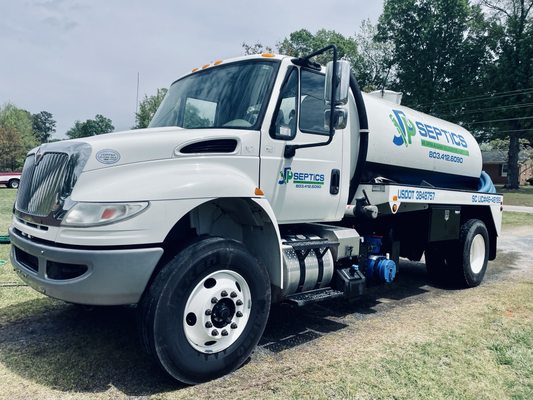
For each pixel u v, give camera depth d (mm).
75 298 3115
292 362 3758
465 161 7324
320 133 4488
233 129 3936
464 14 41688
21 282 5988
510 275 7703
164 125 4543
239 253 3533
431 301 5848
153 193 3201
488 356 3957
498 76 38594
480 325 4793
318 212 4559
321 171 4531
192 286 3287
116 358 3729
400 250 6758
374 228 5973
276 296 4039
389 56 47031
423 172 6516
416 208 5867
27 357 3729
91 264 3027
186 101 4539
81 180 3160
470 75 42000
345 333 4508
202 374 3324
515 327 4727
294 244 4219
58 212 3182
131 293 3139
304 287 4234
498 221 7621
